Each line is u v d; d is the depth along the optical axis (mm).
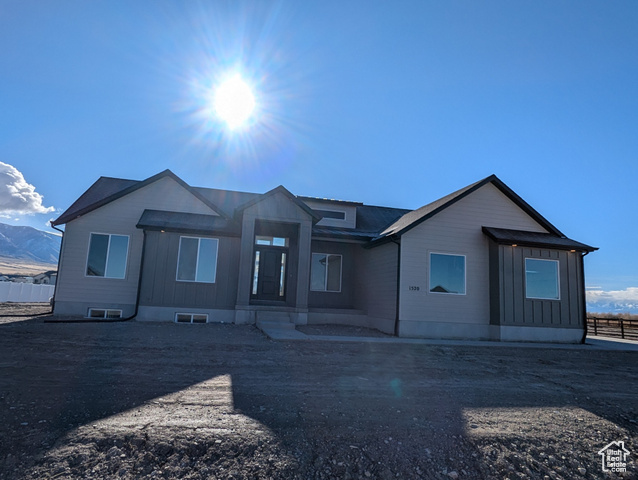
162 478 3525
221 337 9984
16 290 28125
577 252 14023
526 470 4207
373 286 14867
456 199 13617
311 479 3705
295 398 5504
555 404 6047
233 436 4172
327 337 10812
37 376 5855
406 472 3949
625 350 11555
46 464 3525
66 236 13648
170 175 14766
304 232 13883
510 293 13219
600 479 4219
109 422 4336
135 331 10203
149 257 13312
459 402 5824
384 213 19391
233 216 14672
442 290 13312
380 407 5383
